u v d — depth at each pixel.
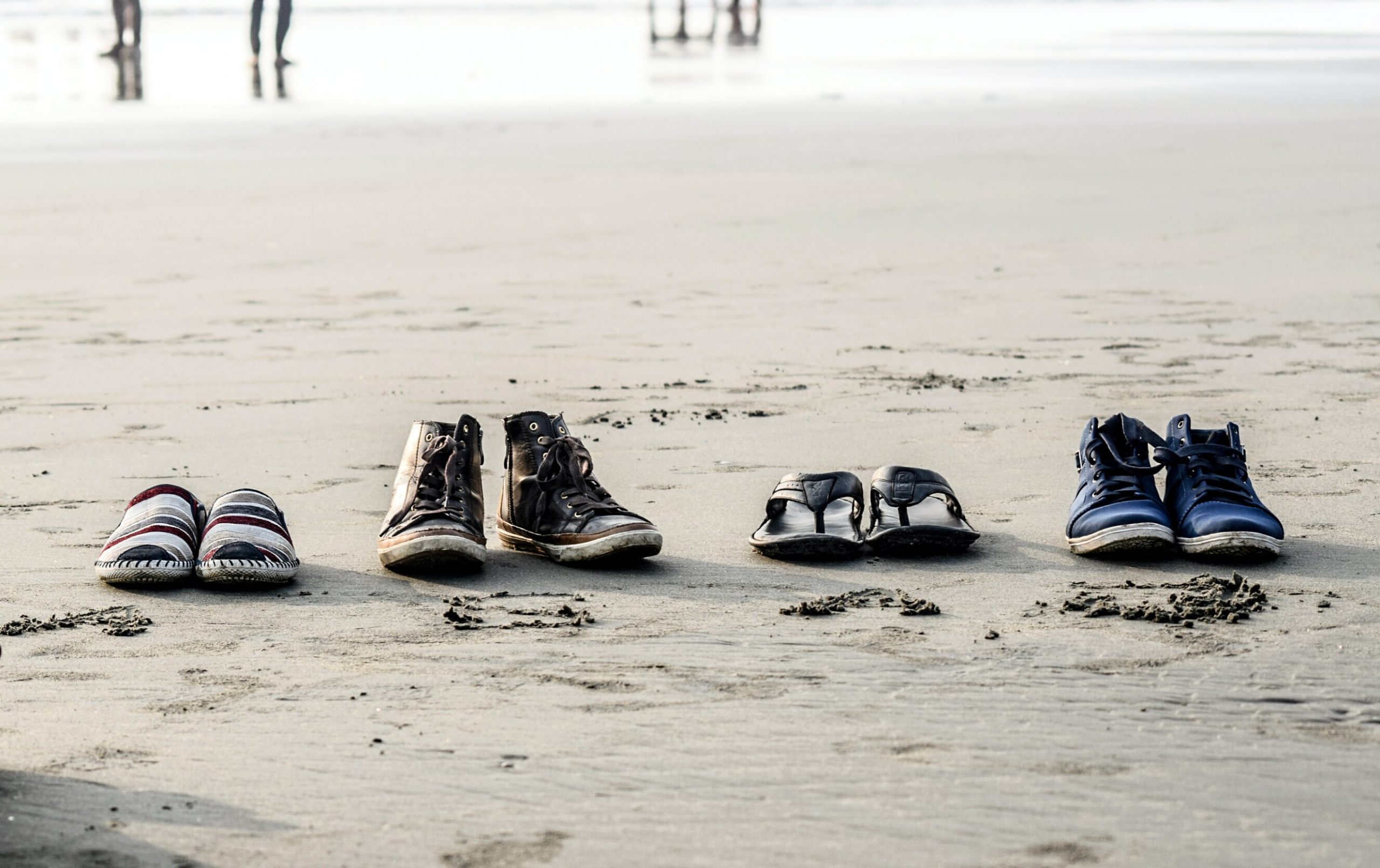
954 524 4.28
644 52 48.50
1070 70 35.75
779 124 21.28
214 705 3.12
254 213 12.73
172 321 8.23
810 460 5.32
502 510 4.39
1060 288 9.00
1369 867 2.43
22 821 2.60
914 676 3.26
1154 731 2.96
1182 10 104.19
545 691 3.19
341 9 162.62
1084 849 2.49
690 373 6.83
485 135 19.91
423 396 6.43
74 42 57.41
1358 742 2.90
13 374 6.89
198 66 40.59
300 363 7.12
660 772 2.79
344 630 3.61
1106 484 4.24
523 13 131.25
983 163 16.06
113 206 13.16
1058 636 3.50
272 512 4.12
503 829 2.57
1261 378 6.58
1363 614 3.63
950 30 72.75
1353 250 10.20
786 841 2.53
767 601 3.82
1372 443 5.41
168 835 2.55
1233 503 4.15
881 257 10.26
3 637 3.54
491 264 10.10
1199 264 9.80
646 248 10.73
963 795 2.69
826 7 143.50
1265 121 20.80
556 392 6.46
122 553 3.92
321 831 2.57
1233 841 2.52
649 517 4.66
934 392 6.40
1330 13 88.94
